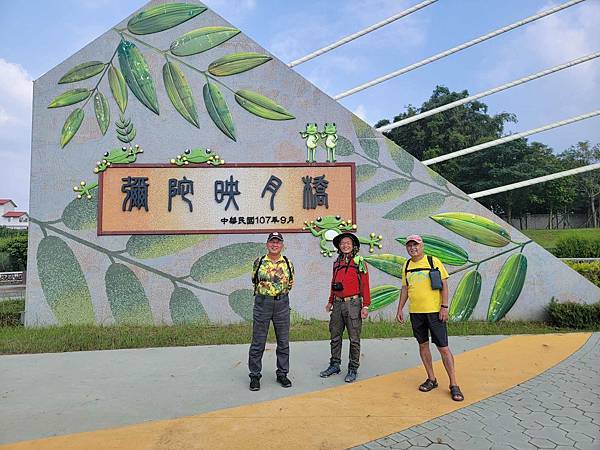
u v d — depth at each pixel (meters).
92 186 8.59
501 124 35.09
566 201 37.06
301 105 8.97
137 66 8.86
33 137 8.62
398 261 8.77
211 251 8.61
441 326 4.71
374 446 3.57
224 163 8.74
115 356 6.36
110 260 8.46
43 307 8.34
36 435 3.81
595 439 3.69
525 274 8.74
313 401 4.55
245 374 5.51
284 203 8.75
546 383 5.08
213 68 8.94
